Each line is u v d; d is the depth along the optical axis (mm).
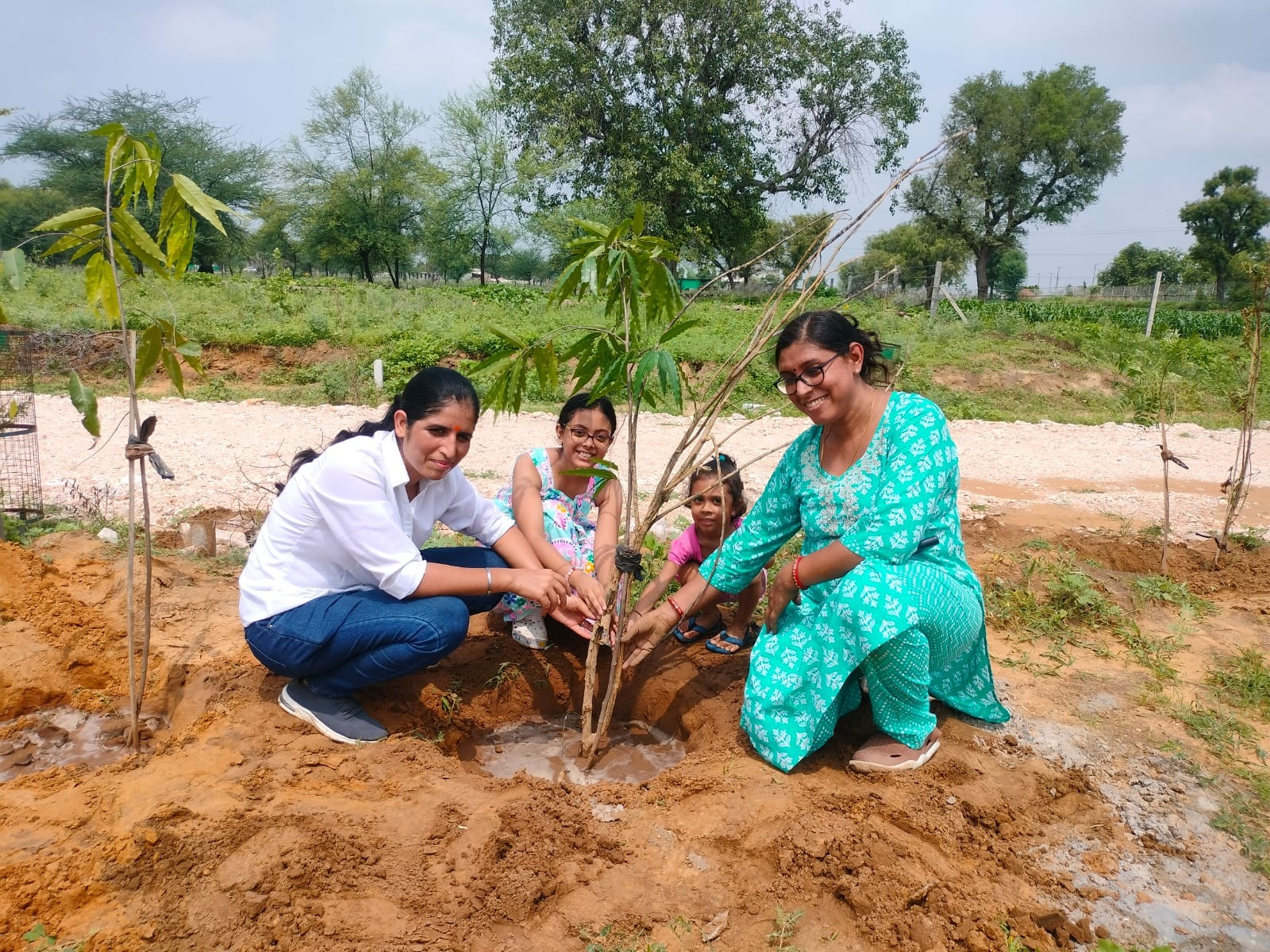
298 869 2322
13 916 2148
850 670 2949
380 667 3082
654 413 13508
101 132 2729
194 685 3434
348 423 11633
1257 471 8875
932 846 2658
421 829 2574
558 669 3918
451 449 2971
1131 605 4855
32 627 3730
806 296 2947
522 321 18672
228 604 4195
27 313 16656
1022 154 48250
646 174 30047
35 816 2543
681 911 2355
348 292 22219
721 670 3875
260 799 2646
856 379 2939
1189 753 3330
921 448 2900
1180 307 39000
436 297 22328
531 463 3828
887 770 3014
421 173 38938
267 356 16281
